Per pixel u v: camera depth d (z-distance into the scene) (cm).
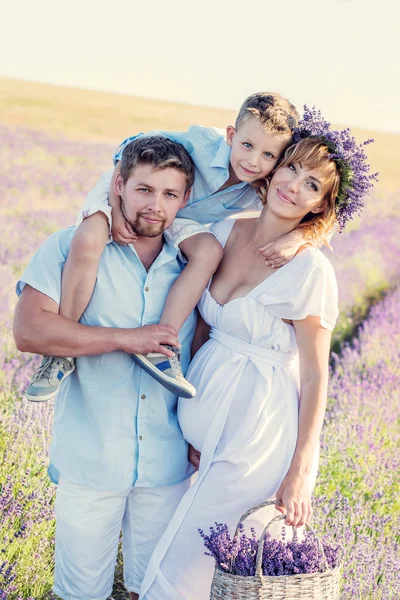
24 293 285
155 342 277
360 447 477
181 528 287
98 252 279
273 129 294
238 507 280
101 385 286
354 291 831
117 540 304
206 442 285
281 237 290
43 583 339
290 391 286
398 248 909
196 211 325
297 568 248
